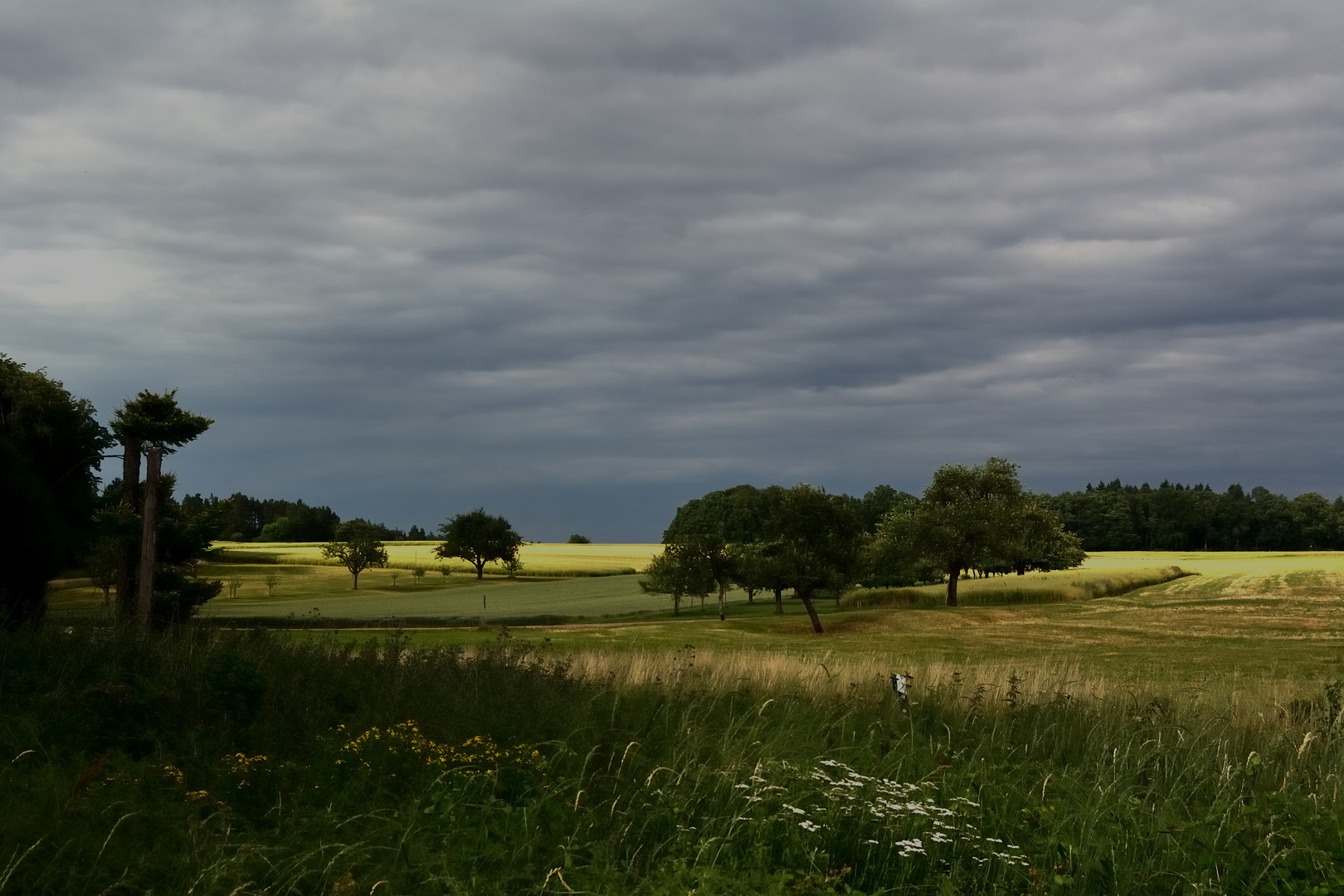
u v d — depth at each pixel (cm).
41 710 908
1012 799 826
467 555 10825
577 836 682
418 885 604
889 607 6731
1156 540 17950
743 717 990
